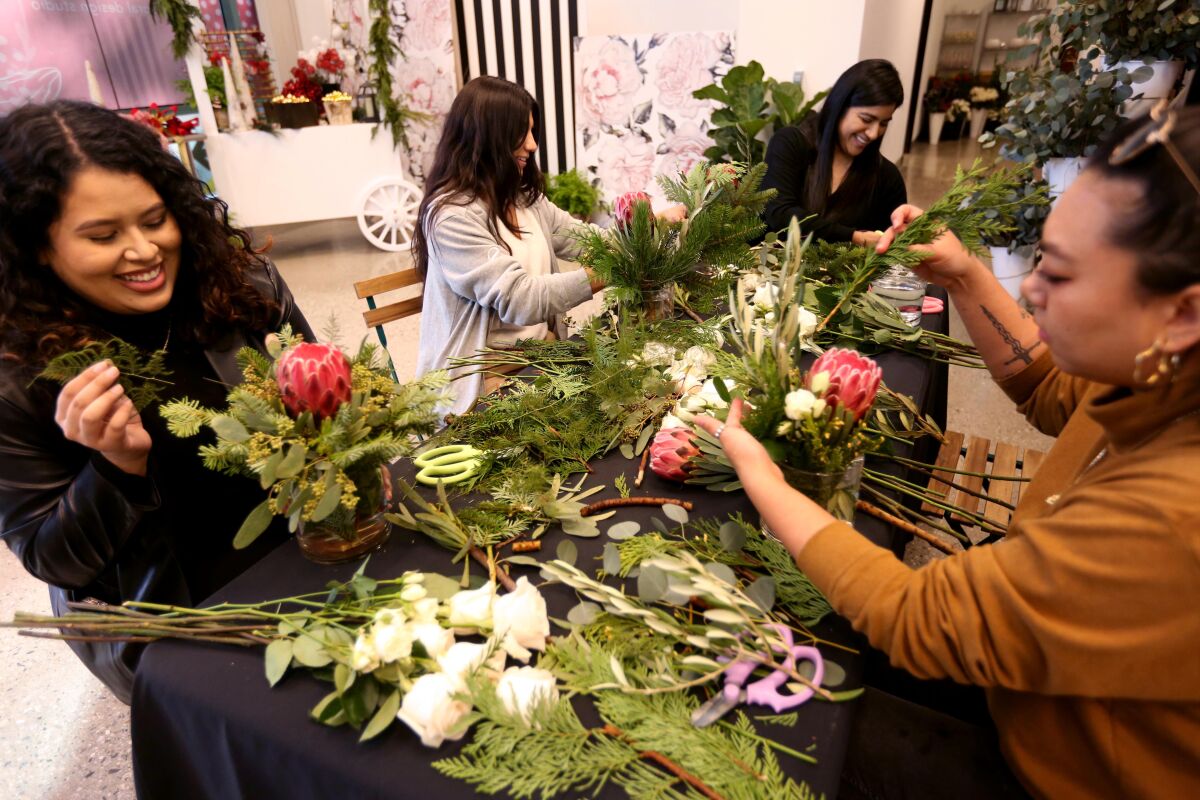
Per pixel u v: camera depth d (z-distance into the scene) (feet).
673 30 17.49
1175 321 1.77
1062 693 1.96
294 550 3.09
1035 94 9.96
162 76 17.93
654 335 4.28
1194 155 1.65
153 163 3.31
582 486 3.46
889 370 4.52
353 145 15.99
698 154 13.25
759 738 2.10
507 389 4.33
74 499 3.11
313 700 2.32
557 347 4.66
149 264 3.32
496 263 5.77
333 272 15.89
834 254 5.49
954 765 2.80
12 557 7.20
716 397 3.44
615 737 2.11
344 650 2.31
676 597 2.45
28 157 2.95
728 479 3.25
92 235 3.12
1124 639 1.78
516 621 2.31
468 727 2.16
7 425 3.24
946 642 2.04
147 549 3.58
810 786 2.00
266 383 2.74
